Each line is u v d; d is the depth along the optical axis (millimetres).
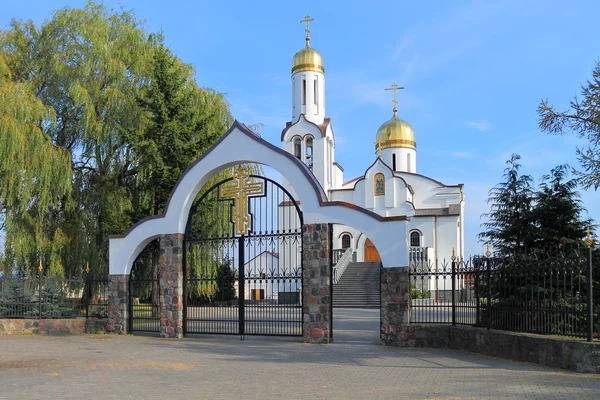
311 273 17094
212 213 24141
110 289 20109
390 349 15547
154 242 22703
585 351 11023
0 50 25547
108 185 26078
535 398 8984
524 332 13164
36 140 22469
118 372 12266
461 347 15016
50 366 13148
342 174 54281
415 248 42781
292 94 49906
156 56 24719
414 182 50250
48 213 24891
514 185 16734
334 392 9891
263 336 18812
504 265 14008
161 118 24203
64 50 26234
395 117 57531
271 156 17891
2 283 21297
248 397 9578
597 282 12633
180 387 10523
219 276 21938
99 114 26312
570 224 15938
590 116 15531
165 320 19000
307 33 50344
